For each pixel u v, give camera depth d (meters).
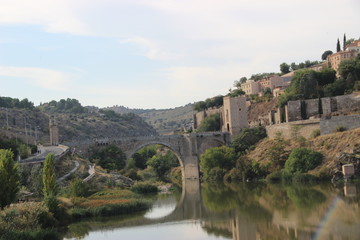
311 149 160.50
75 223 100.69
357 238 77.38
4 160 90.19
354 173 143.62
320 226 88.06
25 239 77.31
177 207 123.25
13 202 96.62
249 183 165.62
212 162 189.88
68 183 131.62
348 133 161.88
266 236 84.94
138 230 95.31
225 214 109.31
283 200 120.19
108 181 143.75
